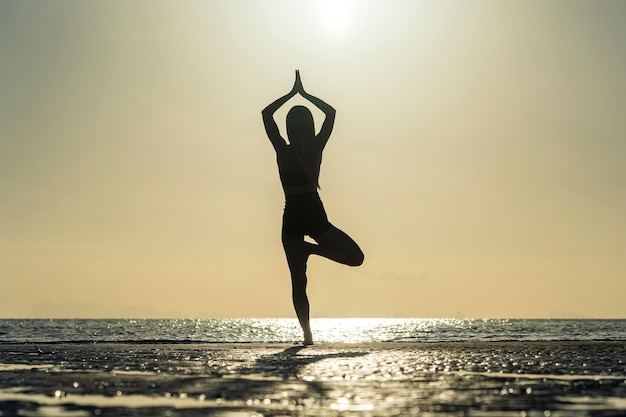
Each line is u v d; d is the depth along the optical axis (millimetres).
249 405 5164
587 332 46281
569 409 4992
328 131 13953
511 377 7094
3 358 9695
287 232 13773
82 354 10461
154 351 11195
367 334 51500
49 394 5789
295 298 13703
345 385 6352
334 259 13906
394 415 4711
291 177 13734
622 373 7609
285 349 11648
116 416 4645
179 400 5422
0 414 4746
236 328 87375
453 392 5883
